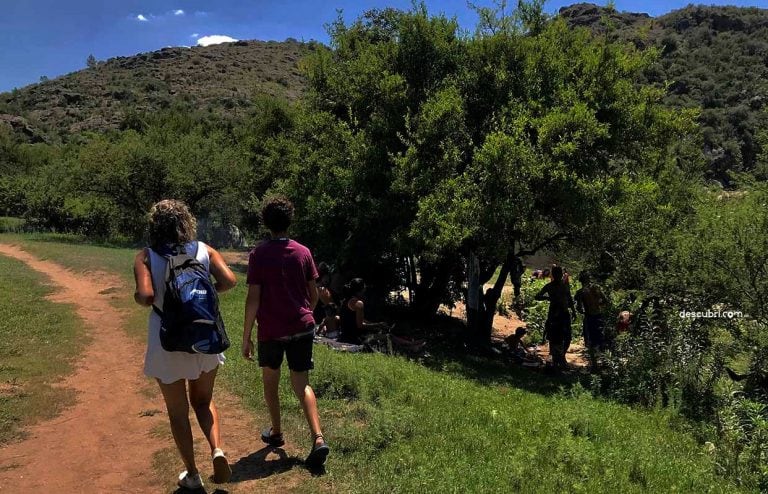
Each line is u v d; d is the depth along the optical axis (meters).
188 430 4.02
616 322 10.45
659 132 12.29
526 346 14.62
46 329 9.77
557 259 13.88
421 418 5.57
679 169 13.47
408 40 13.20
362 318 10.10
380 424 5.07
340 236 13.33
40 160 64.56
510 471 4.48
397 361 8.87
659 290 9.52
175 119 67.06
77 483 4.36
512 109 11.49
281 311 4.46
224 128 59.03
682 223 10.67
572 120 10.41
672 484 4.76
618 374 9.12
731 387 7.81
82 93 110.88
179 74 126.81
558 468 4.63
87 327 10.45
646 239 10.41
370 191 12.66
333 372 6.46
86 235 38.03
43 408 5.98
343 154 13.21
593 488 4.37
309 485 4.14
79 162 34.34
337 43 15.20
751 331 8.16
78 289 15.26
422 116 11.69
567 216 11.14
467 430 5.39
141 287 3.76
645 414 7.49
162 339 3.72
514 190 10.43
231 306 12.91
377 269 14.78
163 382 3.87
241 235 38.16
